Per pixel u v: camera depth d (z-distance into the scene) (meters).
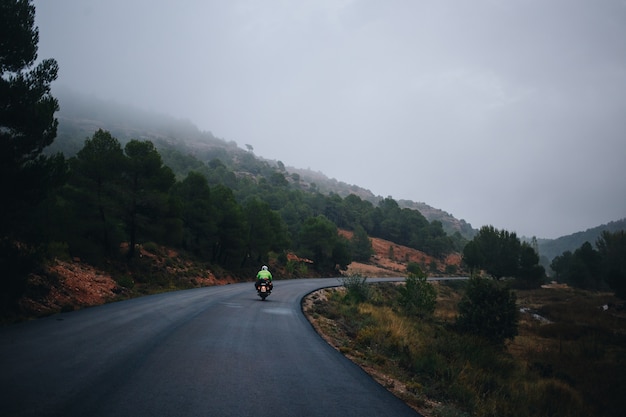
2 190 10.86
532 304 48.88
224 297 19.00
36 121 11.40
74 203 24.98
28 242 12.70
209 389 4.80
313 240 73.25
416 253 149.25
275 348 7.83
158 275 26.62
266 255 52.16
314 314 15.34
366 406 4.77
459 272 134.00
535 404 8.87
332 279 59.22
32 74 11.72
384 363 8.40
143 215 29.19
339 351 8.70
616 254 78.69
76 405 3.89
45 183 11.64
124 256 27.47
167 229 30.44
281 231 61.66
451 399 6.69
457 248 183.62
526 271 73.56
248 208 50.28
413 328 16.50
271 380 5.48
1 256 9.78
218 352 6.98
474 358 12.37
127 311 11.75
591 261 79.94
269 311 14.39
